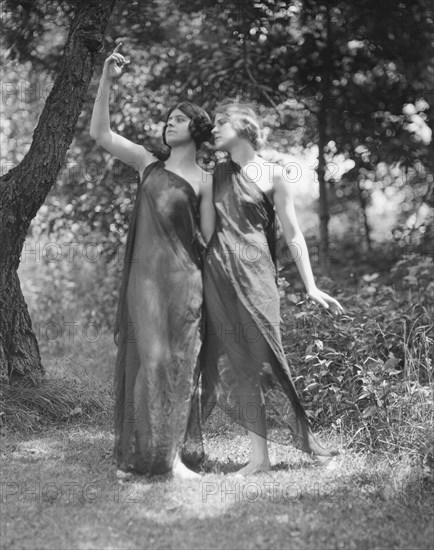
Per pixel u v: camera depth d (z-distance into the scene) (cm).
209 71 962
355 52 1050
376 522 374
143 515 386
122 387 454
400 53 1045
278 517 383
